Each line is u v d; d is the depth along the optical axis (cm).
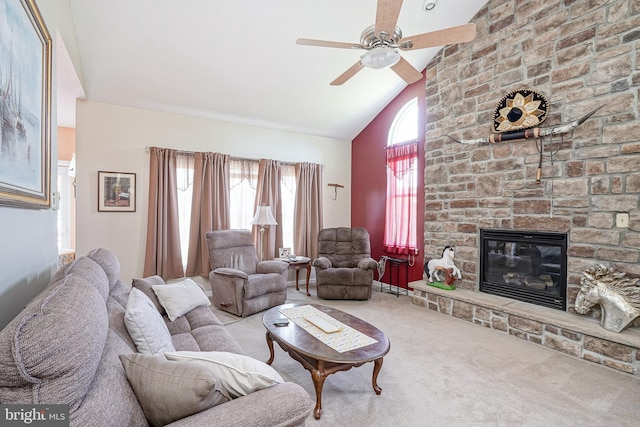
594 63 286
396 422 186
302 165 533
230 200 472
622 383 229
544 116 318
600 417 192
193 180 436
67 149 514
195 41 335
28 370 73
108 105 389
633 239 262
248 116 472
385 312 387
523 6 337
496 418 190
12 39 126
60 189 509
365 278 432
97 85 362
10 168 125
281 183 523
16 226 138
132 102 397
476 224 379
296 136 543
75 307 92
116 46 323
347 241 507
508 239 350
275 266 412
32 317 79
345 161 598
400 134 521
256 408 104
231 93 418
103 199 386
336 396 211
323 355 188
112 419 87
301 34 346
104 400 89
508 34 350
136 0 283
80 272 141
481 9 375
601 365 254
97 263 185
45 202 174
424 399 208
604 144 279
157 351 151
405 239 488
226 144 476
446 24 379
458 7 363
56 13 218
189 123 445
